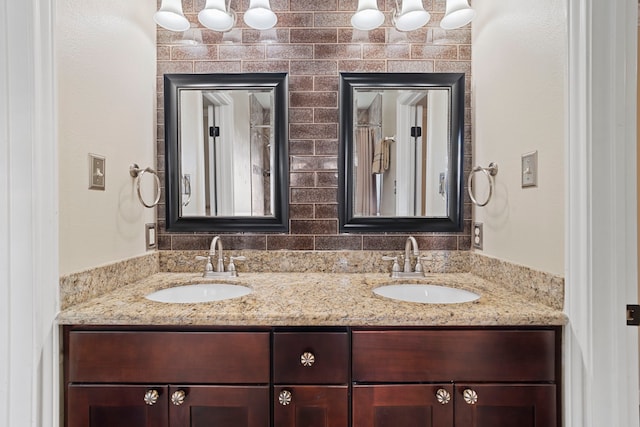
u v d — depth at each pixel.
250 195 1.48
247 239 1.50
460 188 1.47
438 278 1.39
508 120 1.20
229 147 1.48
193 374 0.94
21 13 0.86
